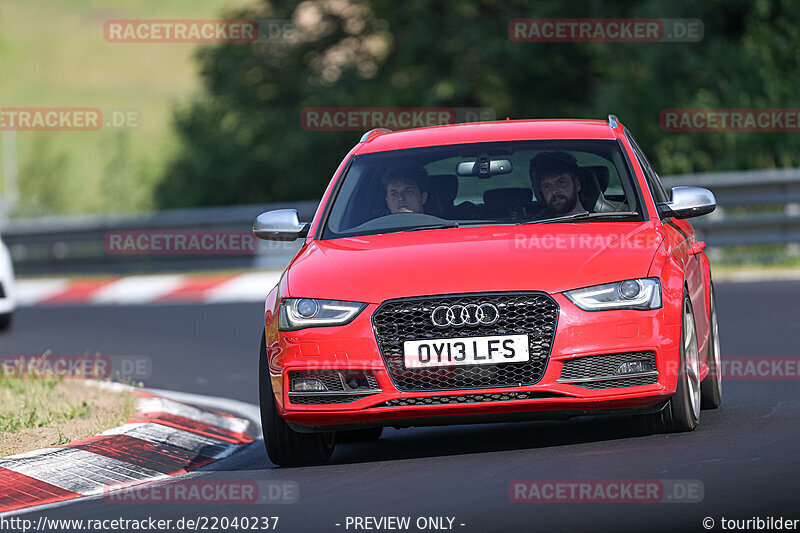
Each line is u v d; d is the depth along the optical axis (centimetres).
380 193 2684
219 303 6456
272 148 11531
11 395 3541
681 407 2356
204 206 12181
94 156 16300
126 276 7875
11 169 16312
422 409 2267
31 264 8588
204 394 3816
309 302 2350
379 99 10906
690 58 8238
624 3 10250
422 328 2273
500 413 2267
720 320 4338
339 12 12000
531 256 2336
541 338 2250
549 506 1850
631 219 2530
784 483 1873
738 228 6306
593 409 2277
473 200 2619
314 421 2341
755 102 7831
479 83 10875
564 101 10850
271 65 12088
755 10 8112
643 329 2269
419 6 10994
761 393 2950
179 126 12331
